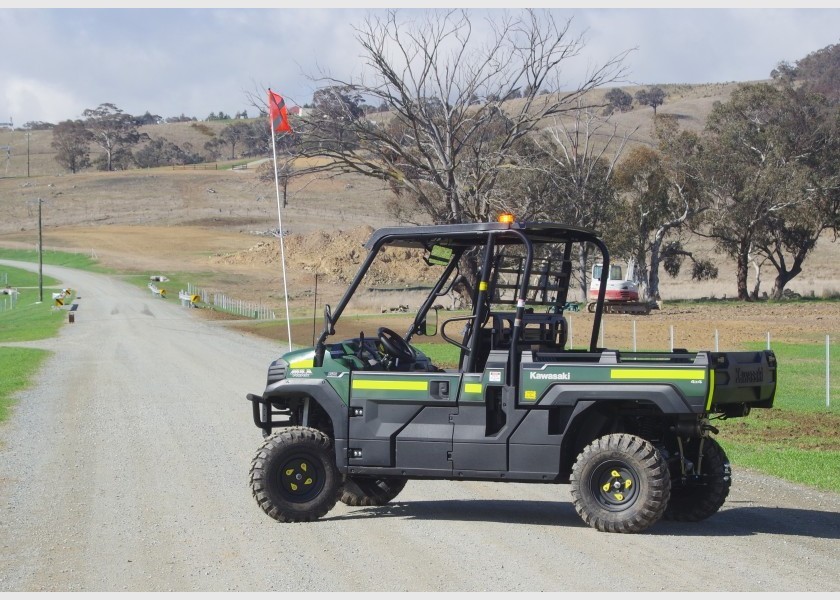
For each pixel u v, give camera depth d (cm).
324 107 4241
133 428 1659
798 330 3966
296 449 980
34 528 955
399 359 1018
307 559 825
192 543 889
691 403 868
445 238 1003
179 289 8494
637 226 6956
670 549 845
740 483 1180
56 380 2500
